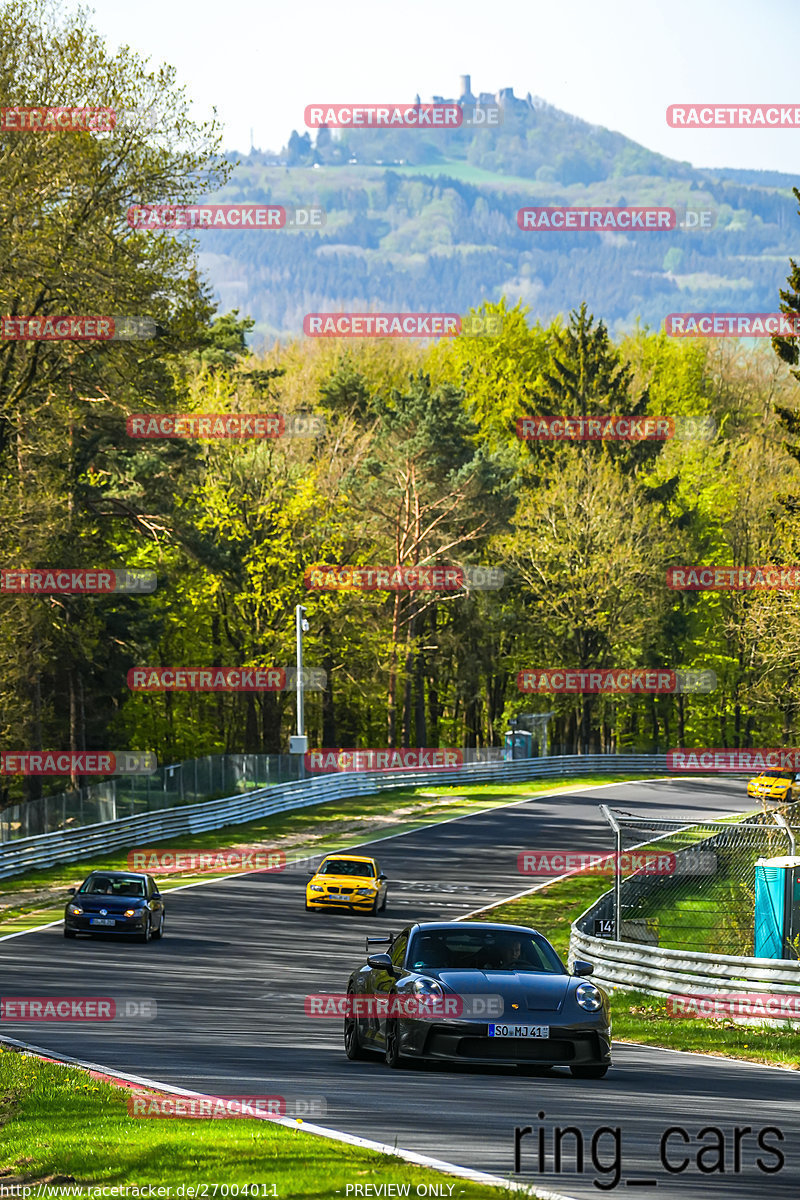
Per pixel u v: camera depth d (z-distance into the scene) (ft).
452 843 526.57
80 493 519.60
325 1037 184.44
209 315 435.94
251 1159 96.37
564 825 577.84
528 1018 137.90
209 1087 132.16
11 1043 165.78
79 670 590.14
